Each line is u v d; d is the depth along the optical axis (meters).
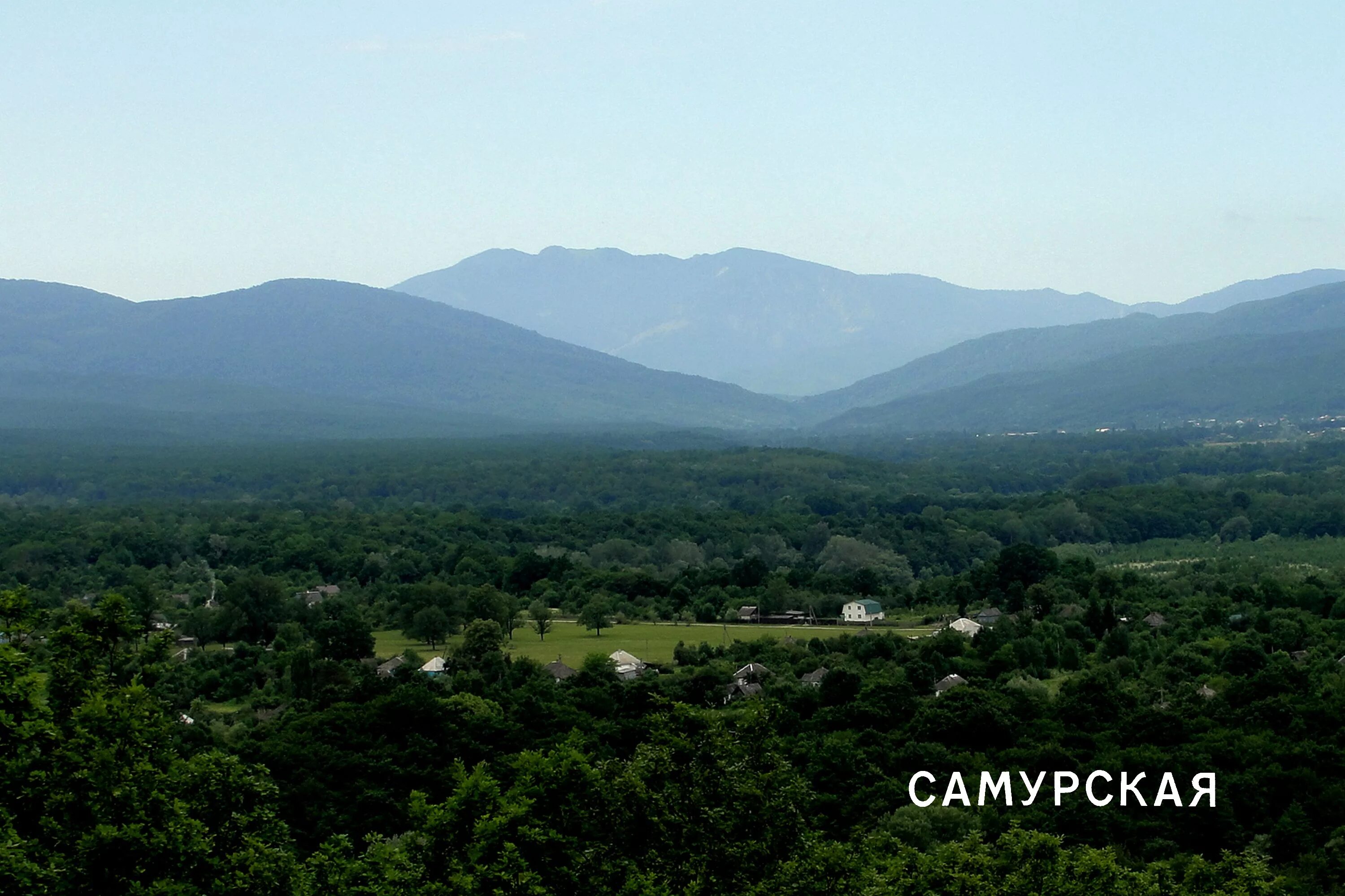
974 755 113.81
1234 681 134.88
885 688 130.38
